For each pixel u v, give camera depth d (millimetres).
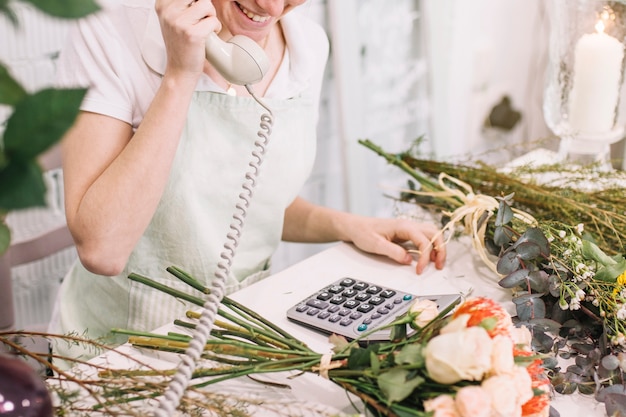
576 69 1325
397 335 738
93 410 697
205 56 966
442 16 2301
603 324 851
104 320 1192
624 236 1071
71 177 1008
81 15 441
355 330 883
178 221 1101
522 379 621
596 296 869
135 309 1153
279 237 1245
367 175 2199
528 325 864
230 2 1019
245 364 771
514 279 923
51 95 447
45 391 568
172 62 956
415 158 1362
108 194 964
